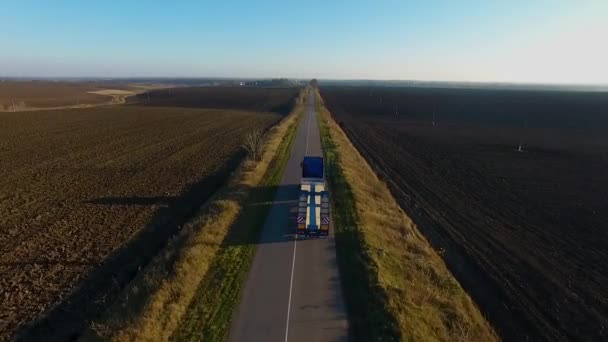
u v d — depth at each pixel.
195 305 13.57
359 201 24.25
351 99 145.12
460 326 13.52
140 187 29.92
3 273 16.73
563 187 33.16
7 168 35.41
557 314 15.38
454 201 28.92
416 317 13.23
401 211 26.03
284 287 14.67
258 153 35.81
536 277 18.11
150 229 21.83
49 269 17.20
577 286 17.44
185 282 14.51
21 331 13.29
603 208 27.88
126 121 73.00
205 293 14.30
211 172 34.91
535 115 93.81
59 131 58.78
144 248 19.64
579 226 24.44
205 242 17.73
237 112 94.88
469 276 18.17
